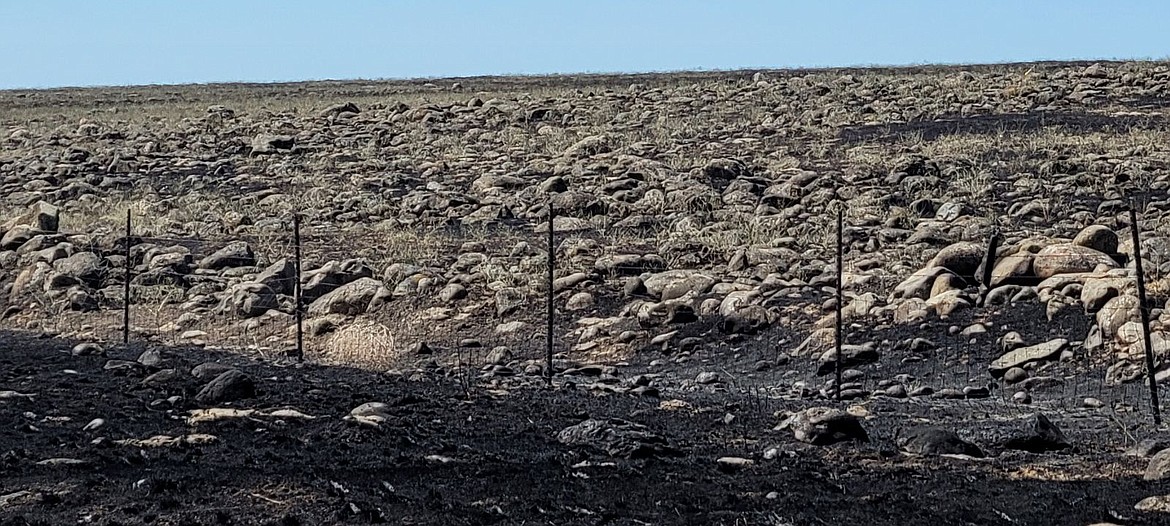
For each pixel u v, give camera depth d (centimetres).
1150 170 2350
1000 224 1997
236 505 762
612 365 1497
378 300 1747
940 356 1395
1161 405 1167
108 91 6238
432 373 1402
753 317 1548
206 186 2791
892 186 2361
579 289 1741
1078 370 1301
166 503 758
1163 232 1814
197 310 1791
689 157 2762
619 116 3459
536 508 769
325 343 1619
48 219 2238
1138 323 1335
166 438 976
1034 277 1552
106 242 2094
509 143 3119
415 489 822
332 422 1042
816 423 1022
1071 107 3247
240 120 3800
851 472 902
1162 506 776
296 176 2814
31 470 853
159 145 3331
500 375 1413
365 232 2220
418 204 2406
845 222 2055
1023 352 1345
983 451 990
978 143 2717
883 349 1430
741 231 2006
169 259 1991
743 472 894
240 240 2183
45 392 1212
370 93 4975
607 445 972
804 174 2425
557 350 1557
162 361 1395
